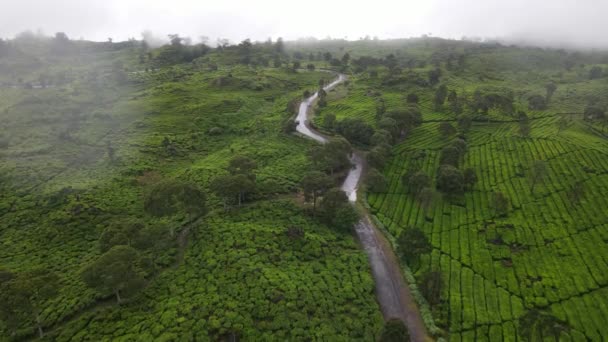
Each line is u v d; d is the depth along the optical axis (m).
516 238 81.88
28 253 75.06
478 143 133.25
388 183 108.50
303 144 135.62
